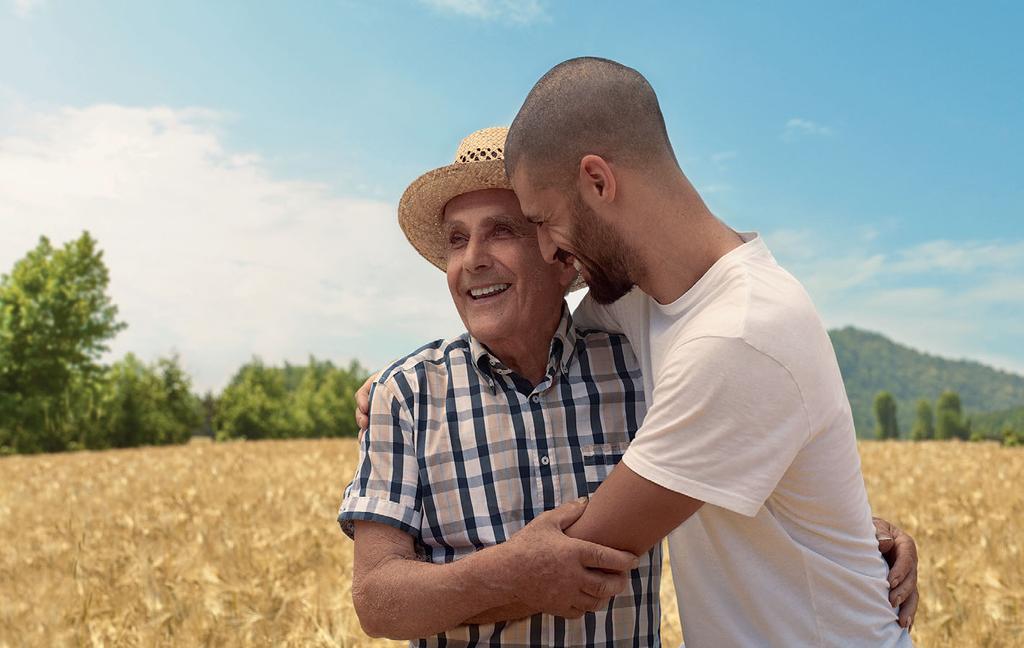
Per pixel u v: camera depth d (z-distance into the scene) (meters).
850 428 1.72
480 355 2.03
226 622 4.04
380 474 1.96
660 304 1.76
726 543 1.73
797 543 1.69
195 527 6.57
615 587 1.65
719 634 1.78
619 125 1.63
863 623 1.74
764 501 1.63
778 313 1.57
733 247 1.70
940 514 6.95
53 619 4.02
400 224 2.25
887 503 7.44
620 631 2.00
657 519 1.61
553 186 1.68
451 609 1.72
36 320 44.47
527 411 2.03
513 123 1.72
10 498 10.36
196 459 15.63
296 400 66.06
